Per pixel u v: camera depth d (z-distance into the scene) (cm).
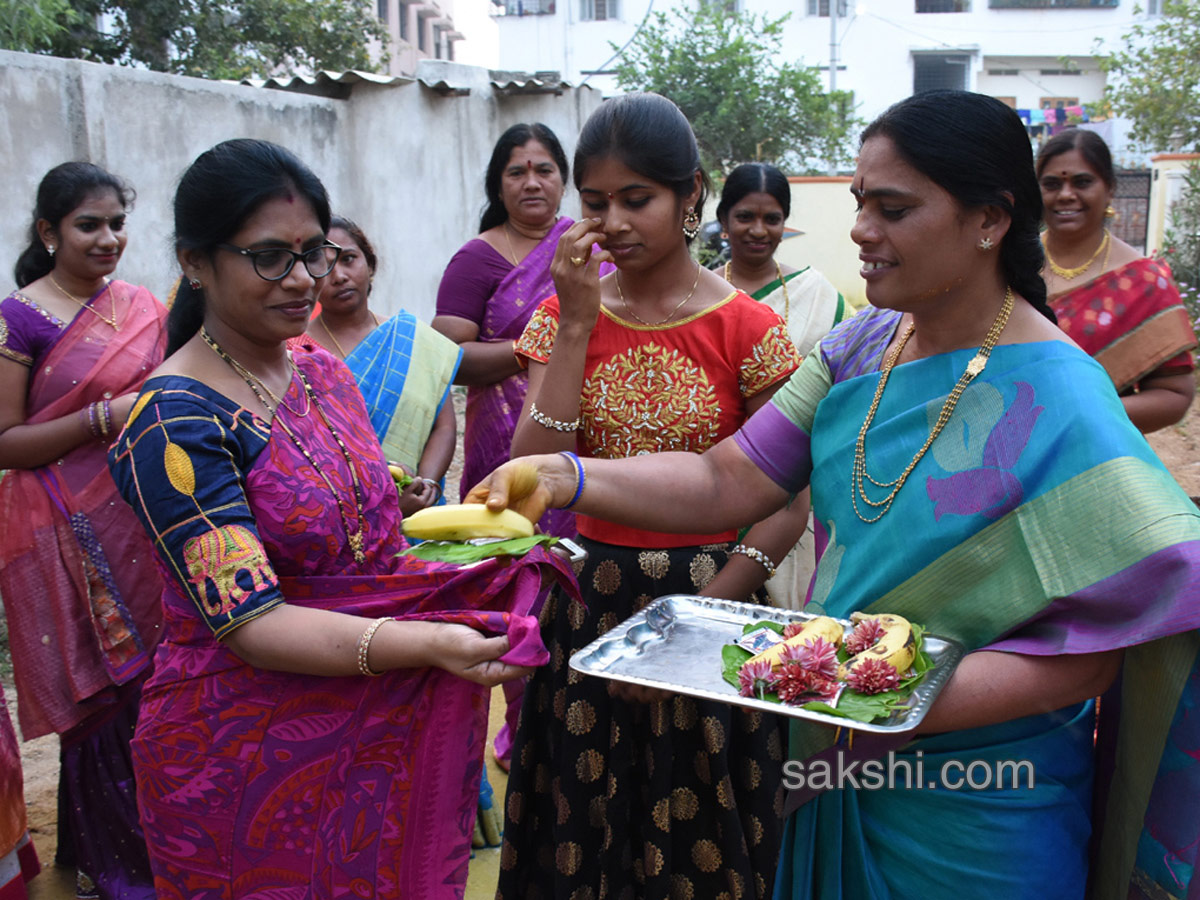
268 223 189
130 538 340
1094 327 381
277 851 200
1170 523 156
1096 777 198
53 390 343
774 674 172
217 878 202
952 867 182
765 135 2205
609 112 243
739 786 252
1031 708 169
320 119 945
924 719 172
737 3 3331
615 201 244
